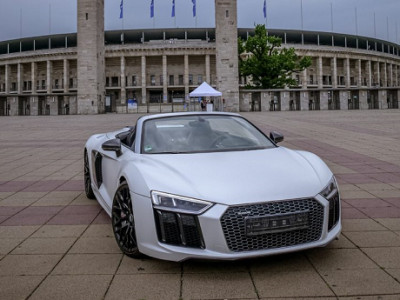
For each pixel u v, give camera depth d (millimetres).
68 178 7445
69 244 3826
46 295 2746
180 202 2965
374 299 2611
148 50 84250
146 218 3094
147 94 86375
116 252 3584
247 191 3000
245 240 2891
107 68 88000
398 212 4777
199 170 3312
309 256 3381
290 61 55531
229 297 2670
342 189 6117
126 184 3480
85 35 49688
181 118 4582
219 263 3240
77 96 49531
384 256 3367
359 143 11781
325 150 10477
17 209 5223
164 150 3959
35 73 92938
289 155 3869
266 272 3061
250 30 94812
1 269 3225
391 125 18266
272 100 48438
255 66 55438
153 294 2734
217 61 50000
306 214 3016
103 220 4660
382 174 7191
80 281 2969
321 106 48250
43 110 48156
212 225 2861
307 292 2721
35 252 3617
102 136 5758
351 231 4086
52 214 4957
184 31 91750
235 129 4461
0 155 10641
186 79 84062
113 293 2762
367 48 104938
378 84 103562
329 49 93750
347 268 3121
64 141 14109
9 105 47031
